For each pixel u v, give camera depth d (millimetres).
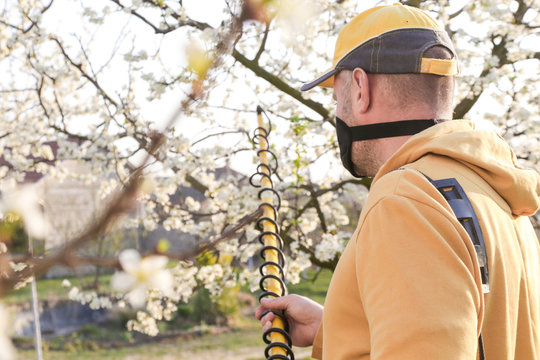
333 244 5059
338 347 828
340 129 1028
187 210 5566
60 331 14227
